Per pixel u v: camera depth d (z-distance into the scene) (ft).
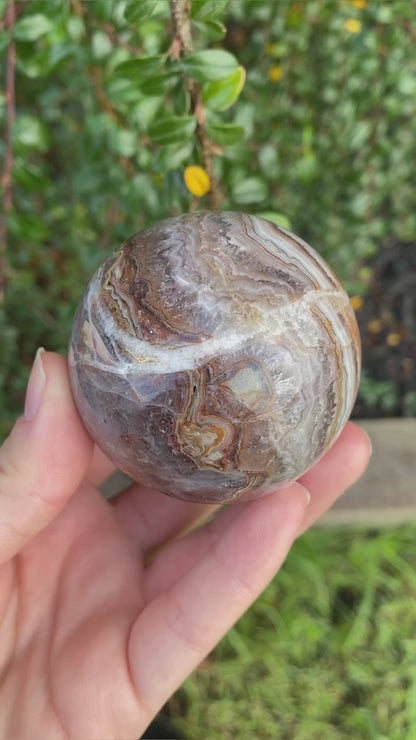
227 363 0.33
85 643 0.49
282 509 0.46
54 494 0.44
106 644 0.48
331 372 0.35
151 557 0.61
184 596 0.47
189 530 0.62
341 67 0.70
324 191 0.76
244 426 0.34
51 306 0.81
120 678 0.47
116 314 0.35
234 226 0.37
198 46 0.61
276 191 0.73
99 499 0.59
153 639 0.47
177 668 0.47
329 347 0.35
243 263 0.35
